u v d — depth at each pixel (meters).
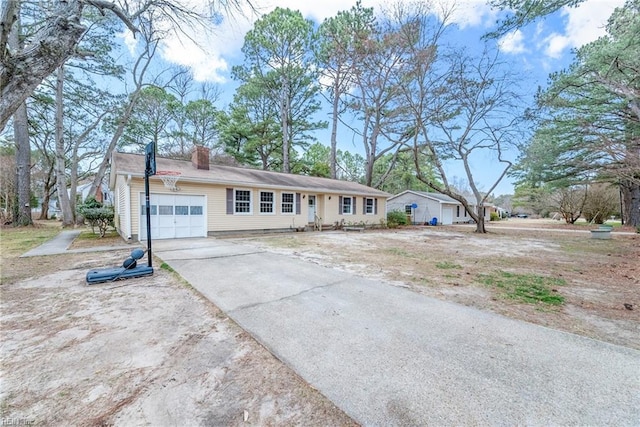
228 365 2.30
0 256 6.98
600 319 3.28
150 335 2.82
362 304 3.73
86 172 24.72
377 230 17.27
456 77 13.43
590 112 10.43
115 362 2.33
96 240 10.12
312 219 16.44
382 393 1.94
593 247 9.47
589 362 2.34
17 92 4.01
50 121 17.72
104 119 19.14
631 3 7.06
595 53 8.32
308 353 2.48
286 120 22.70
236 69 21.69
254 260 6.52
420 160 24.05
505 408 1.79
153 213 10.22
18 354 2.45
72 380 2.09
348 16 16.55
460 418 1.71
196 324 3.08
